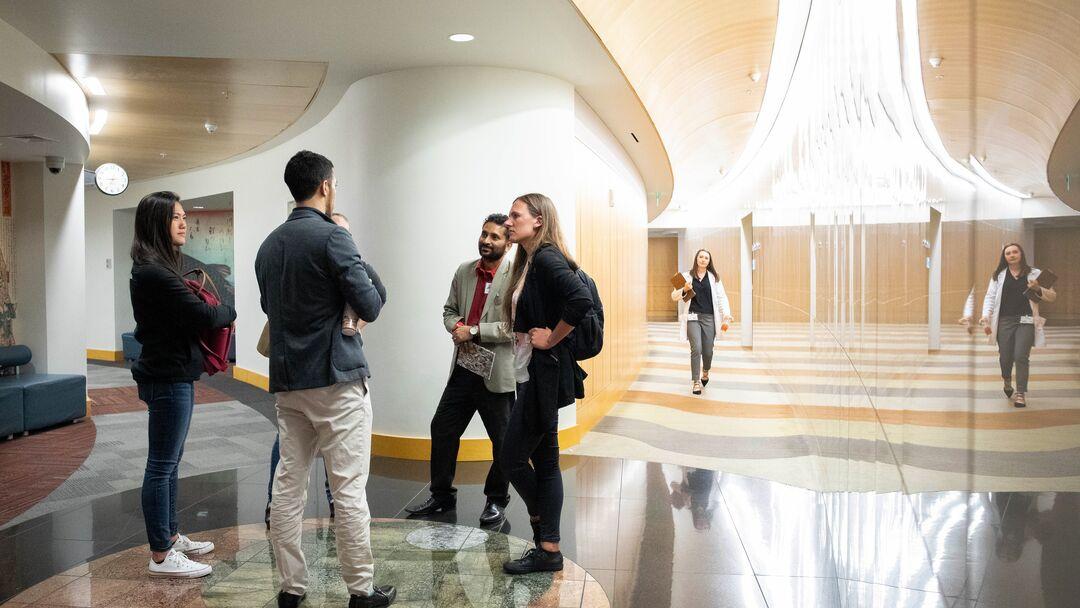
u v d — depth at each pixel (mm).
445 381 5547
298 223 2779
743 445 6059
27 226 7777
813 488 4684
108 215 13867
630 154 9719
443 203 5562
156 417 3119
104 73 6207
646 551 3514
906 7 1440
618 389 8484
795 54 6793
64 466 5465
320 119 8102
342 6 4422
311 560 3379
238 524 3951
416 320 5566
